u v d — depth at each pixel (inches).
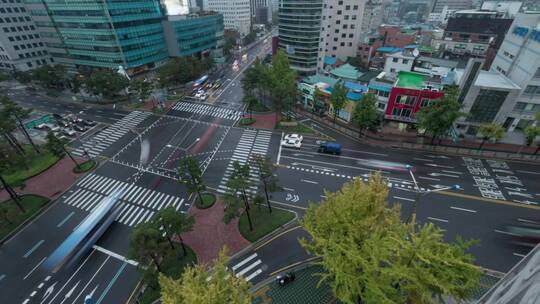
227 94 3262.8
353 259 639.1
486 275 1066.7
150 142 2222.0
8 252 1279.5
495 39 3312.0
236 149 2076.8
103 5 3100.4
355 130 2233.0
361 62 3636.8
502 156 1771.7
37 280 1145.4
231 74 4069.9
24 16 3607.3
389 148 1966.0
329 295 1013.2
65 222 1444.4
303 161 1873.8
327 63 3703.3
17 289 1117.7
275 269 1135.0
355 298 697.6
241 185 1188.5
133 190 1664.6
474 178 1609.3
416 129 2155.5
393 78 2294.5
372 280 602.9
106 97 3105.3
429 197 1480.1
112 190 1674.5
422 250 589.6
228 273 670.5
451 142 1968.5
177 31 4028.1
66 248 1244.5
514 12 4020.7
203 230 1343.5
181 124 2524.6
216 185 1680.6
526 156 1736.0
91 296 1072.2
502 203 1417.3
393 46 3978.8
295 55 3567.9
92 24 3316.9
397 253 635.5
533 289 464.8
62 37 3663.9
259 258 1186.6
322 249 793.6
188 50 4357.8
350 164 1815.9
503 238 1223.5
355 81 2778.1
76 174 1831.9
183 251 1201.4
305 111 2677.2
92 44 3521.2
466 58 3228.3
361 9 3550.7
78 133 2375.7
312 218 897.5
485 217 1337.4
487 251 1164.5
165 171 1841.8
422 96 1961.1
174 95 3221.0
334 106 2262.6
